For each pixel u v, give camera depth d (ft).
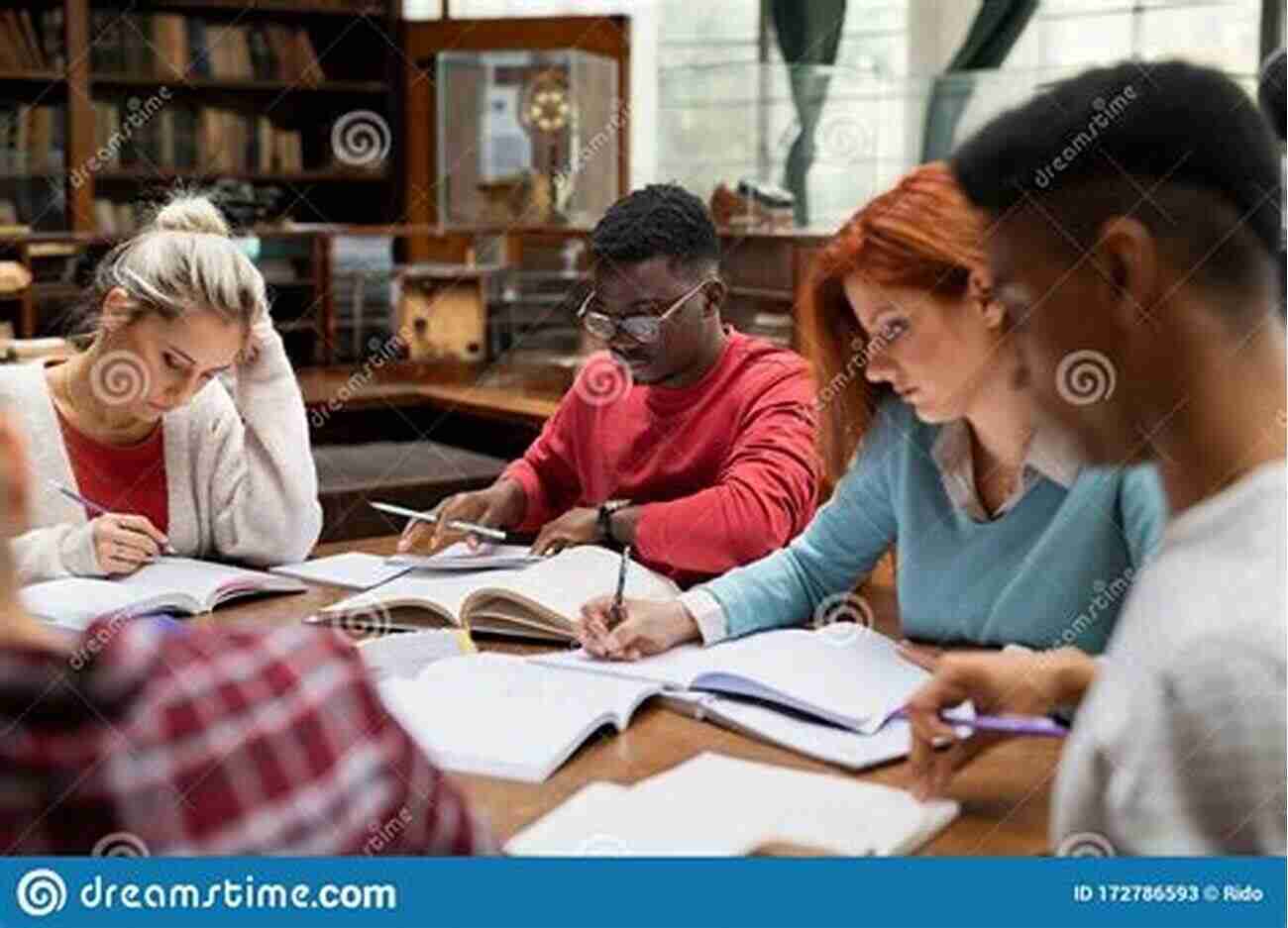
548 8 11.00
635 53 9.09
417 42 13.91
